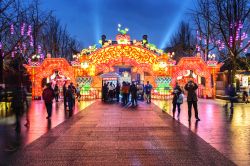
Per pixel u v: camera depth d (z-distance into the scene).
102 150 9.74
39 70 37.16
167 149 9.84
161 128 14.30
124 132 13.20
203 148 9.95
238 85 35.38
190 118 16.84
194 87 16.86
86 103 31.31
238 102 31.16
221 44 37.06
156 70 38.47
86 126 15.06
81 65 37.06
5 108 23.17
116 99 36.59
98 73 41.38
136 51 38.97
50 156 9.03
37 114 20.70
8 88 30.80
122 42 38.97
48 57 37.34
